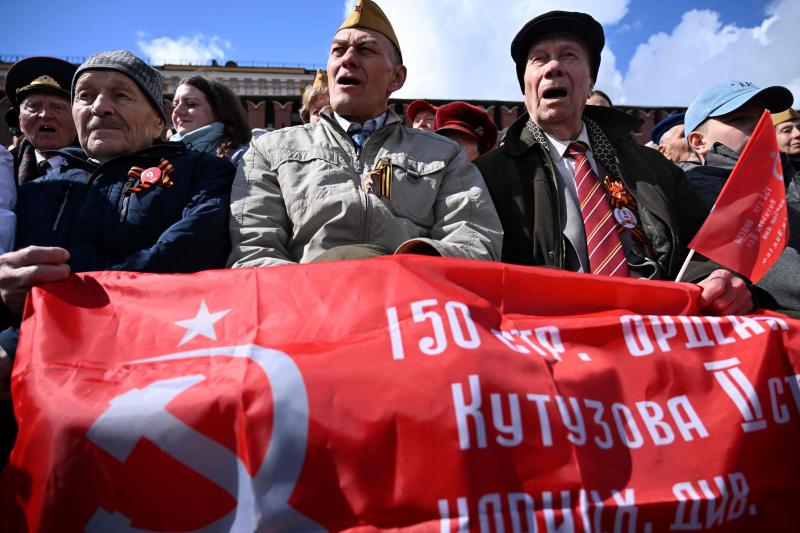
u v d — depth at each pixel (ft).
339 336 4.63
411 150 7.78
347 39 8.13
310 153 7.49
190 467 4.05
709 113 10.50
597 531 4.21
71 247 6.80
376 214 7.07
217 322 4.82
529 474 4.20
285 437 4.07
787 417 5.13
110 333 4.83
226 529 3.96
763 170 6.45
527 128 9.20
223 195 7.30
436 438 4.13
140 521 3.99
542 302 5.34
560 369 4.74
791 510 4.83
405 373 4.33
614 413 4.72
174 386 4.28
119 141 7.44
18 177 10.04
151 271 6.29
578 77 8.93
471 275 5.23
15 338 5.73
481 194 7.63
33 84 10.19
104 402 4.24
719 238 6.33
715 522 4.57
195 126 12.45
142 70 7.66
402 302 4.84
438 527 3.96
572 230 8.24
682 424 4.83
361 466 4.05
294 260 7.16
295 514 3.95
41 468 4.10
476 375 4.38
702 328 5.33
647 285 5.73
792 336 5.46
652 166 9.05
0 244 6.74
